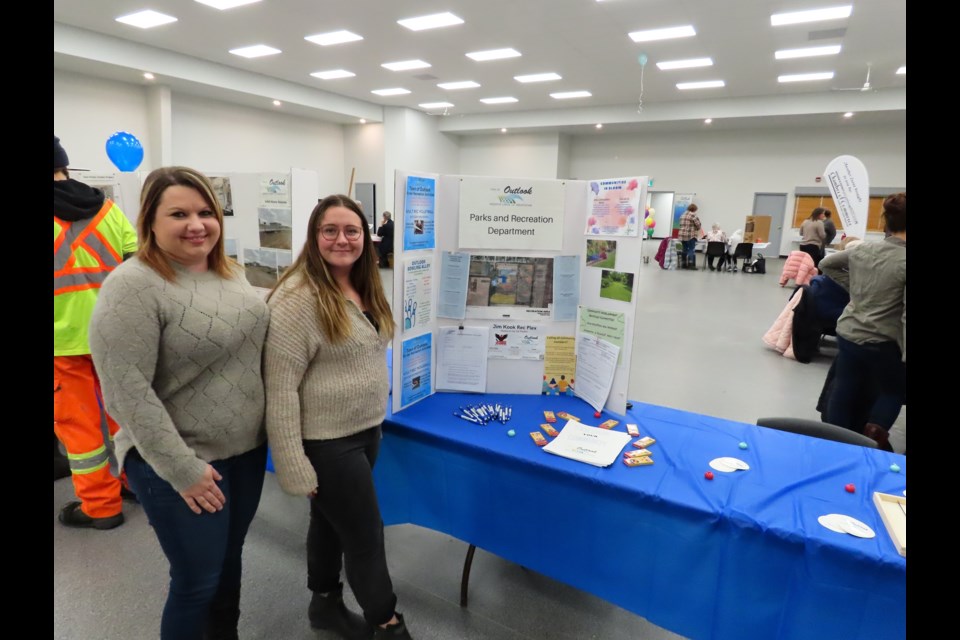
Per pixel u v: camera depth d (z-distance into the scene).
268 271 2.38
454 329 1.89
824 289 4.29
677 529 1.24
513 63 8.17
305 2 5.87
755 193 12.27
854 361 2.25
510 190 1.79
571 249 1.84
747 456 1.48
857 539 1.07
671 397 3.63
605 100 10.90
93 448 1.97
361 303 1.35
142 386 0.99
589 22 6.29
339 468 1.26
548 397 1.94
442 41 7.15
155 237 1.05
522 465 1.45
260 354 1.18
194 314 1.05
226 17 6.38
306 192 2.32
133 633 1.53
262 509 2.18
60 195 1.83
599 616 1.63
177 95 9.40
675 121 11.14
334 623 1.53
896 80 8.54
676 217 13.15
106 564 1.83
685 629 1.27
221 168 10.34
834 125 11.08
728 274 10.38
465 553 1.92
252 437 1.20
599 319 1.79
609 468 1.39
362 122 12.62
